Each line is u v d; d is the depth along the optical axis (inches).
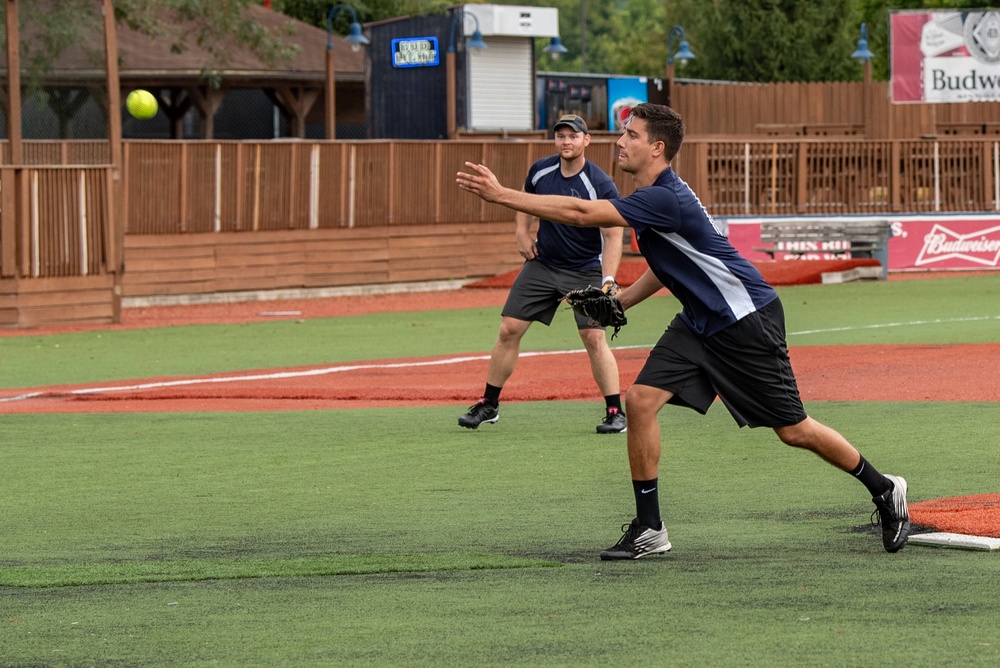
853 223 3004.4
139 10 3378.4
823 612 528.7
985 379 1336.1
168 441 1087.6
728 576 600.7
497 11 3676.2
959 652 469.4
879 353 1593.3
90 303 2250.2
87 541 723.4
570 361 1644.9
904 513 649.6
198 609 559.5
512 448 1026.7
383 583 604.7
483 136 3681.1
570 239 1099.9
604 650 482.0
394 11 4911.4
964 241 3169.3
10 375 1616.6
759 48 5885.8
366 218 2915.8
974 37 3491.6
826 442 650.2
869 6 6456.7
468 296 2876.5
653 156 650.8
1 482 912.9
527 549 683.4
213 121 4128.9
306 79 3914.9
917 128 4101.9
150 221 2632.9
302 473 933.8
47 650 500.4
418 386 1448.1
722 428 1090.7
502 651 484.1
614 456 984.9
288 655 487.2
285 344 1953.7
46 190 2187.5
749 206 3344.0
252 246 2765.7
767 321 639.1
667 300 2566.4
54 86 2224.4
